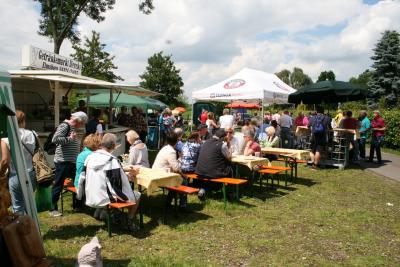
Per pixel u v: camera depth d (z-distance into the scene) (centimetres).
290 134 1453
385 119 1881
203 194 726
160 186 556
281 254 477
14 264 329
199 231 559
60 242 501
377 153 1317
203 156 725
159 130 1791
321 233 558
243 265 442
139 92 1506
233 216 639
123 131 1326
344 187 898
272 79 1595
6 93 368
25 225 336
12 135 378
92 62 2792
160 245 500
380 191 866
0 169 365
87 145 571
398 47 3447
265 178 982
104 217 582
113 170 512
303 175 1052
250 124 1171
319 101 1363
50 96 1252
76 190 575
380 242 527
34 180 514
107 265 431
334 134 1216
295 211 678
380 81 3469
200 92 1515
